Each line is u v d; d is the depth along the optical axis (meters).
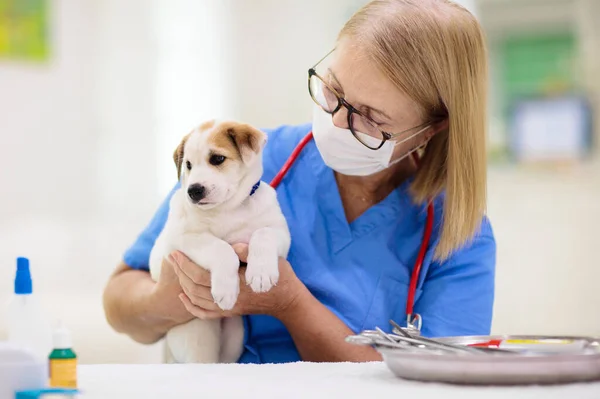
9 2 3.74
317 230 1.60
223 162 1.46
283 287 1.43
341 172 1.57
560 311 3.94
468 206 1.53
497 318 3.99
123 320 1.59
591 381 0.97
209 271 1.39
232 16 4.27
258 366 1.17
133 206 4.11
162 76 4.15
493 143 4.05
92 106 3.99
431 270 1.63
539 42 3.99
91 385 0.99
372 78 1.45
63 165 3.93
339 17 4.20
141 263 1.66
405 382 0.99
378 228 1.61
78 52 3.94
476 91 1.53
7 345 0.88
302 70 4.27
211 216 1.45
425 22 1.48
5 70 3.77
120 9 4.03
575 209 3.95
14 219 3.81
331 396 0.89
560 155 3.97
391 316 1.58
